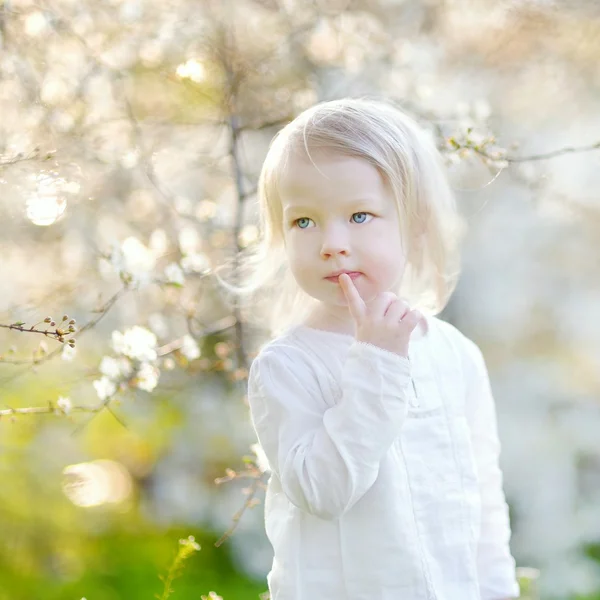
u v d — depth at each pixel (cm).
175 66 366
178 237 368
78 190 292
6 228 363
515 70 484
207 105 387
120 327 459
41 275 406
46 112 322
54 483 516
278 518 206
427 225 220
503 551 231
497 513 233
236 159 350
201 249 372
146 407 544
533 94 497
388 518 195
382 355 188
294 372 201
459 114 339
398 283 218
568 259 569
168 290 337
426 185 215
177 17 366
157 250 349
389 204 199
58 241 391
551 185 404
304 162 195
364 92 391
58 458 522
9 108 315
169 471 559
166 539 543
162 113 393
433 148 223
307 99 375
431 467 205
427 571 196
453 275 235
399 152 202
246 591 518
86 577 506
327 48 385
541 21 421
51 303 363
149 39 358
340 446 184
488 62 474
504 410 583
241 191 344
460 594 202
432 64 416
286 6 386
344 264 193
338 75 410
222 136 411
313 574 197
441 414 212
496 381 581
